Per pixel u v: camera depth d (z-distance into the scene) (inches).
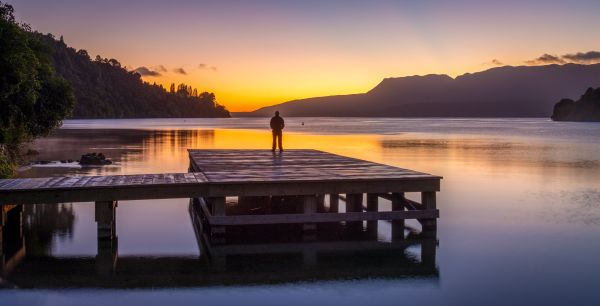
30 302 395.5
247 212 716.7
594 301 401.7
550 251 540.1
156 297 406.0
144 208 791.7
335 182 581.3
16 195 534.3
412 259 513.0
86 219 691.4
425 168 1302.9
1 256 519.2
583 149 1975.9
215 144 2210.9
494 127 5231.3
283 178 591.5
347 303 395.2
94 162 1359.5
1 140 1011.3
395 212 598.2
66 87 1245.1
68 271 472.7
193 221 695.1
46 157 1562.5
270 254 530.6
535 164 1405.0
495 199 853.2
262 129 4315.9
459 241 582.2
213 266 487.8
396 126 5659.5
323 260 509.0
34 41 1224.8
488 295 414.3
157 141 2428.6
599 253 533.0
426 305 391.9
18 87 936.3
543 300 402.6
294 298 405.1
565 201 832.3
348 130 4234.7
